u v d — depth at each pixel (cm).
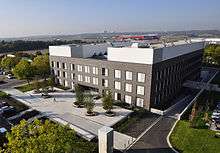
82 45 7044
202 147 3431
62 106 5391
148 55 4800
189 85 6744
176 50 5916
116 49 5375
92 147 3309
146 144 3581
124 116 4731
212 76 8788
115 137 3822
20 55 12962
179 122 4403
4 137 3606
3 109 4856
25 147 2017
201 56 8750
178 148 3438
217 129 4006
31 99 5931
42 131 2172
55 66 7331
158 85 5247
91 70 6175
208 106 5091
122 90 5534
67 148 2100
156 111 4900
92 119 4591
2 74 9569
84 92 5703
